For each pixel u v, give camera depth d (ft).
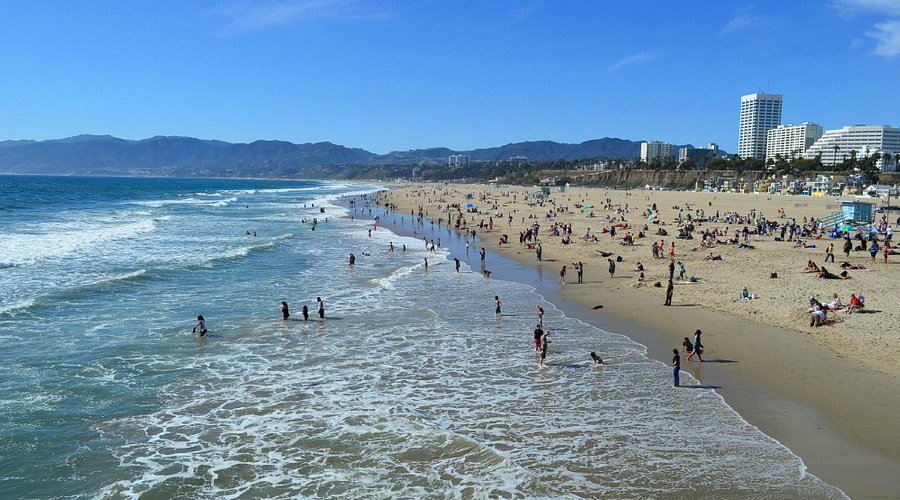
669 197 450.30
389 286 111.75
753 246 155.33
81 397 56.70
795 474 42.68
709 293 99.35
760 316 83.66
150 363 66.80
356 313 90.84
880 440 47.24
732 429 49.90
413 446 47.50
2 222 212.84
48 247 150.30
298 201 451.53
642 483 41.93
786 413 52.54
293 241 185.78
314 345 74.43
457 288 110.11
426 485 41.91
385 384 61.36
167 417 52.85
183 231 207.72
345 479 42.73
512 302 98.17
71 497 40.04
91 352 69.82
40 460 44.70
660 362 67.05
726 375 61.98
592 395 57.93
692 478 42.47
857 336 72.23
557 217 265.13
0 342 72.38
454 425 51.62
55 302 93.30
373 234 210.38
